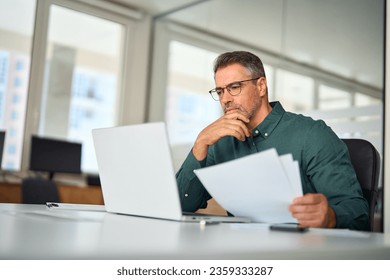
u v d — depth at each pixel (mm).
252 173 1010
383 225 2840
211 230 882
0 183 3738
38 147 4160
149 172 1115
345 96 3686
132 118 5430
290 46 4199
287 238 784
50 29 4879
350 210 1233
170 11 5406
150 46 5562
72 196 3943
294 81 4109
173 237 718
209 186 1102
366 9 3639
